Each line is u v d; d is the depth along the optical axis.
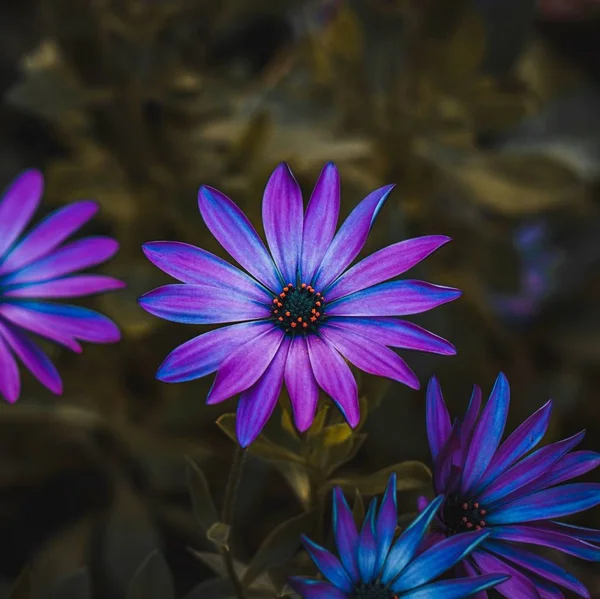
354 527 0.32
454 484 0.33
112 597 0.49
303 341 0.33
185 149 0.56
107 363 0.52
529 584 0.32
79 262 0.40
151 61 0.51
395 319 0.33
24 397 0.49
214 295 0.33
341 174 0.55
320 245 0.34
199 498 0.35
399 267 0.33
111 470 0.52
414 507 0.42
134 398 0.54
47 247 0.40
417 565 0.31
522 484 0.33
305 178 0.54
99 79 0.51
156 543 0.50
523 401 0.57
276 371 0.32
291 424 0.35
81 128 0.59
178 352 0.32
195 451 0.50
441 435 0.33
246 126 0.55
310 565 0.36
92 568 0.49
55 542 0.50
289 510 0.51
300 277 0.34
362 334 0.33
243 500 0.49
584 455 0.33
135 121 0.53
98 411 0.51
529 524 0.33
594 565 0.47
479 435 0.33
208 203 0.34
